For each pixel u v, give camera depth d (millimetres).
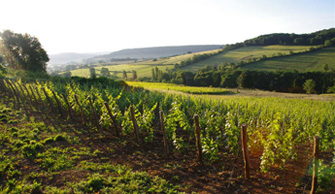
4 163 6406
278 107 20172
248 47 143750
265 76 66875
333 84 60531
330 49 100750
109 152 8156
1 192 5195
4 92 17312
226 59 121562
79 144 8656
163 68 129375
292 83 65125
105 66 175375
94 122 11969
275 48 126688
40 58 52125
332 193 5570
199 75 83625
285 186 5988
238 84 68625
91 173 6371
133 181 5996
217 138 8688
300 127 12484
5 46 48156
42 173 6188
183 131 11219
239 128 9766
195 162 7625
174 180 6344
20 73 35469
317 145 5039
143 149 8688
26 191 5312
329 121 13648
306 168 7070
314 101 29438
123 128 9883
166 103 16328
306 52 103000
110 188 5559
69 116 12797
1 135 8453
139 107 15070
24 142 7980
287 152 7137
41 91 15883
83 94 15500
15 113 11859
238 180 6371
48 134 9312
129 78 107500
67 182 5758
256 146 8461
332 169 5668
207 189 5895
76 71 146000
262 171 6789
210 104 16922
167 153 8289
